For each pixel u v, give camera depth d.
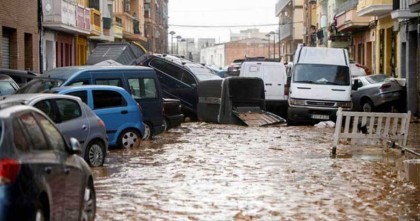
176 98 29.91
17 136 7.06
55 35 39.59
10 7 30.56
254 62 34.44
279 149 19.08
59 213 7.61
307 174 14.32
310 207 10.91
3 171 6.64
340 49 29.16
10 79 20.03
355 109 32.41
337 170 14.91
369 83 32.12
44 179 7.17
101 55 32.31
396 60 36.94
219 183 13.19
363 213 10.46
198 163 16.06
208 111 29.25
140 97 20.78
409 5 29.69
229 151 18.58
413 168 14.86
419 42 30.59
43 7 36.31
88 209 9.06
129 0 66.88
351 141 18.66
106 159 16.56
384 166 15.52
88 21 43.94
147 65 29.88
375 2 36.78
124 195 11.88
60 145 8.36
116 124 18.23
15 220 6.59
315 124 28.25
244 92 28.95
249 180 13.55
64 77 19.16
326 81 28.16
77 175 8.42
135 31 66.38
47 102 14.05
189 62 31.39
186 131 25.02
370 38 44.44
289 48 99.62
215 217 10.16
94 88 17.89
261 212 10.52
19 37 32.06
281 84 34.06
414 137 22.55
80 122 14.66
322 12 67.94
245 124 27.34
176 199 11.55
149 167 15.34
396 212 10.54
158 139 21.88
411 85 31.69
